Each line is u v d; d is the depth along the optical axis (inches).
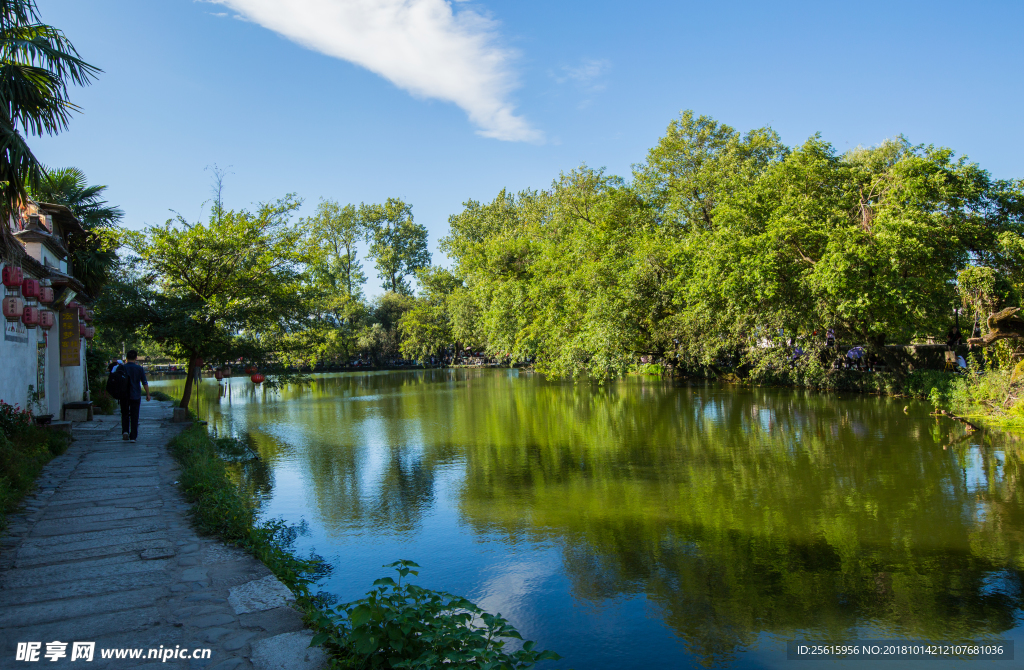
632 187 1145.4
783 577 241.6
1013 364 602.9
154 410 761.0
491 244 1435.8
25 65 278.2
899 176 690.8
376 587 234.5
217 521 246.4
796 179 780.0
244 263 676.1
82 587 185.0
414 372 2111.2
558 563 261.1
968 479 371.2
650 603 222.2
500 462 470.0
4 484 277.9
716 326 989.8
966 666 177.3
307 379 701.9
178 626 159.2
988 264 717.3
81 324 626.5
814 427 584.7
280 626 160.4
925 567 245.9
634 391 1054.4
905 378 804.6
